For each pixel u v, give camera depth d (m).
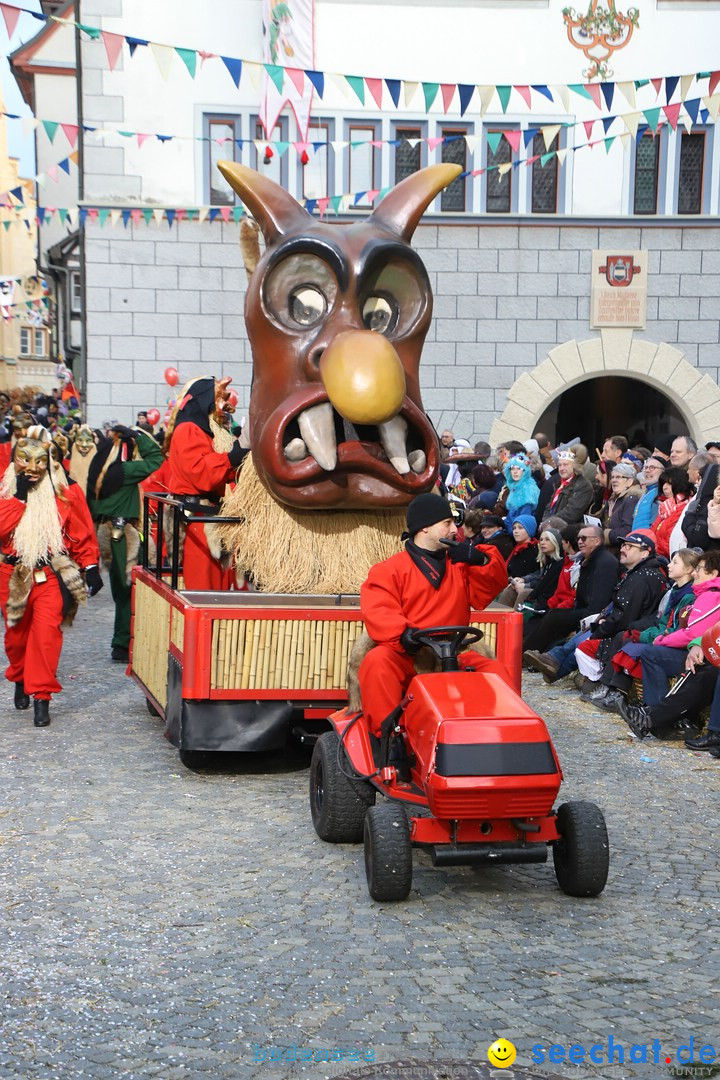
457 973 4.32
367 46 17.88
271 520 7.30
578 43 17.89
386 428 6.94
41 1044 3.77
